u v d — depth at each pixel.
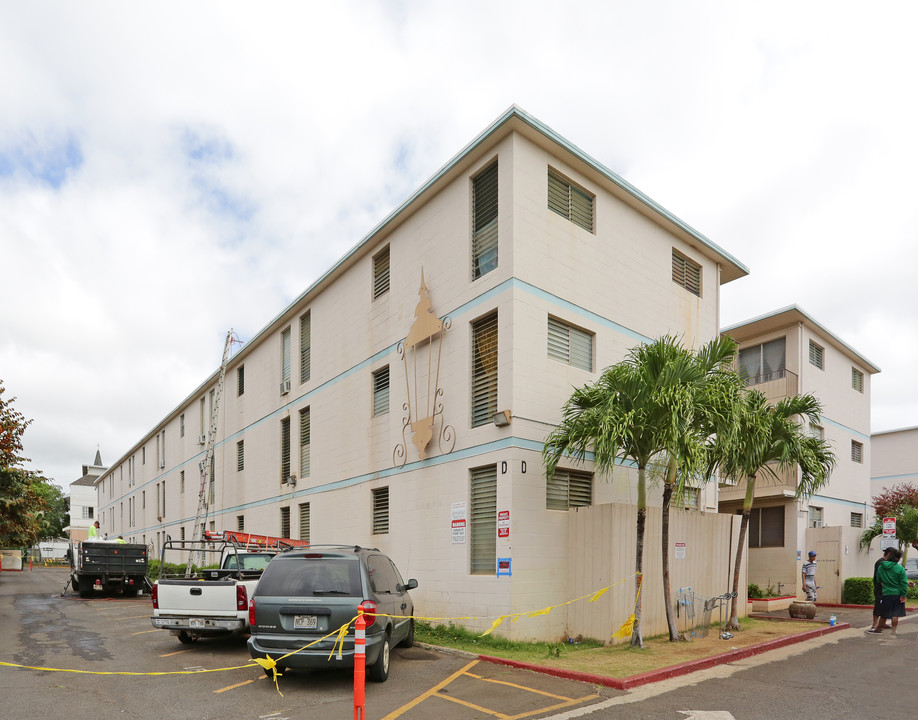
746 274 18.55
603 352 13.91
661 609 12.70
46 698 7.75
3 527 27.03
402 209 15.35
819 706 7.59
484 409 12.73
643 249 15.40
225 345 25.53
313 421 19.45
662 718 7.07
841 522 23.75
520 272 12.32
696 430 10.79
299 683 8.57
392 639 9.55
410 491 14.45
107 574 22.11
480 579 12.07
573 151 13.28
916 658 10.66
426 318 14.38
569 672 9.02
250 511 23.86
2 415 20.09
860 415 25.98
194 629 10.77
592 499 13.33
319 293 19.84
